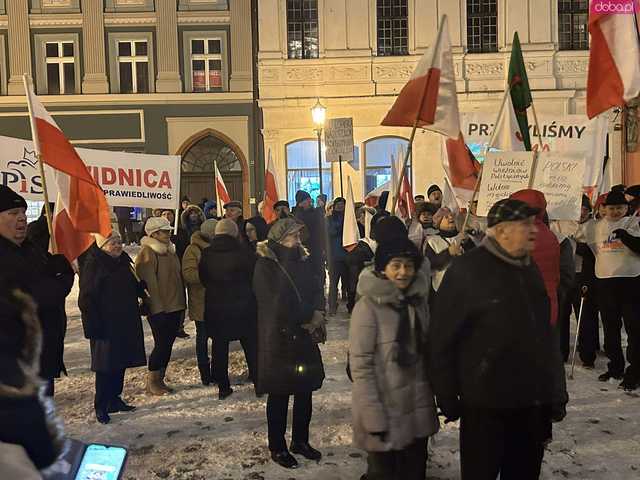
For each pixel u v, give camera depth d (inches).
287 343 148.6
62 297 153.7
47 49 812.6
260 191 813.9
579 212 180.9
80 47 809.5
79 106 808.3
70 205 185.6
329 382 224.4
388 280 110.6
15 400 59.2
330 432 176.2
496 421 103.9
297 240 153.1
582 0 759.7
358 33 772.6
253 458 159.3
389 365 109.4
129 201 271.4
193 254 225.1
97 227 188.2
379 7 776.9
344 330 309.9
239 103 810.2
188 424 186.2
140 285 206.7
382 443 107.5
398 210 346.9
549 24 754.8
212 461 158.4
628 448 158.6
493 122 301.6
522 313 101.3
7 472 55.5
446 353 105.1
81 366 257.9
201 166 828.6
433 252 182.1
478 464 104.9
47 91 813.9
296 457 158.6
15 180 228.2
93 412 199.2
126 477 150.3
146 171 275.1
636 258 204.8
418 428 110.0
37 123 171.8
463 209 221.1
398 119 157.0
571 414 183.8
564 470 146.3
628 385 205.5
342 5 772.0
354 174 781.3
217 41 815.7
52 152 174.7
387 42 780.0
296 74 777.6
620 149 673.0
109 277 186.9
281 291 148.9
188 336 311.6
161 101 808.9
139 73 818.2
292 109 780.6
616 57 191.5
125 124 813.9
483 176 181.3
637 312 202.7
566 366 237.9
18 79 804.6
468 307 102.0
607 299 211.0
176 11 804.0
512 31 758.5
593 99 197.2
